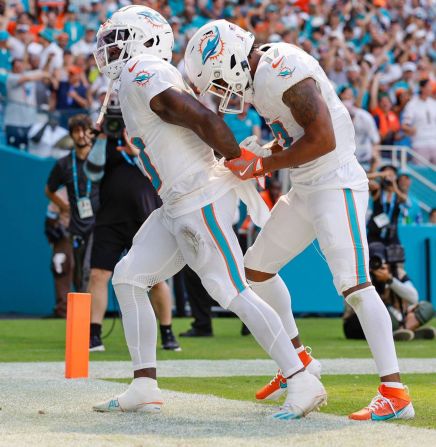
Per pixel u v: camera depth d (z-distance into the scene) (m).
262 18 43.31
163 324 19.67
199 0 42.88
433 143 40.06
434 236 33.09
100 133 18.83
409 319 23.30
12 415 10.50
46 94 35.66
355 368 16.06
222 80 10.62
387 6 47.50
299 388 10.27
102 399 11.79
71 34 39.84
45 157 32.25
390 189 23.61
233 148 10.16
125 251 20.19
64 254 29.92
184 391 12.80
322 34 44.09
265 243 11.46
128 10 10.95
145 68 10.44
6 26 38.19
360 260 10.64
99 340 19.42
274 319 10.29
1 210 32.69
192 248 10.45
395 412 10.24
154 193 19.20
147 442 8.71
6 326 26.95
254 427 9.66
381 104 40.00
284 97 10.27
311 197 10.77
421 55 46.69
